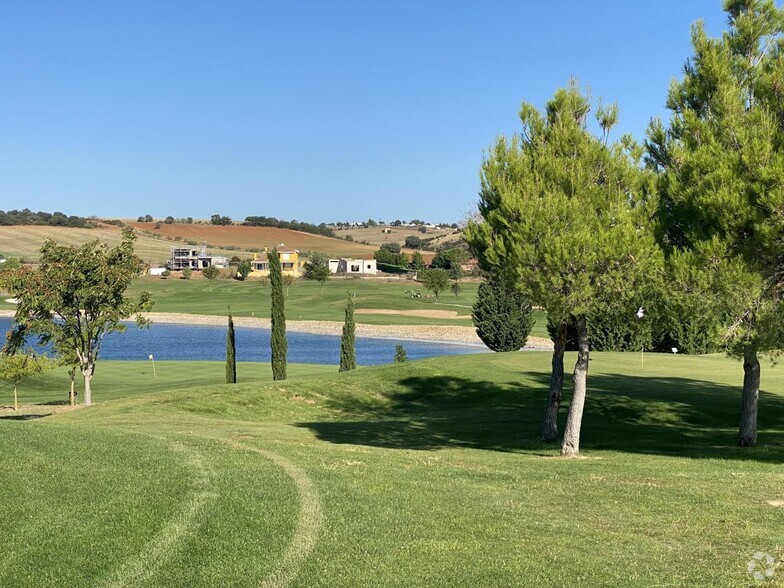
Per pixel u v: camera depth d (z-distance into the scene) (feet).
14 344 100.01
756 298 45.14
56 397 120.98
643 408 81.05
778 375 106.11
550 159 49.32
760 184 41.63
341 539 26.30
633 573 24.17
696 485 37.78
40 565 23.61
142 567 23.49
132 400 87.56
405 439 66.03
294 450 45.01
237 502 29.76
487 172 51.98
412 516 29.48
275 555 24.61
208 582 22.62
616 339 156.25
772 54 50.44
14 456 36.70
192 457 38.52
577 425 54.34
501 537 27.48
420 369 107.96
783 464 47.75
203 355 224.74
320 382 100.37
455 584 22.89
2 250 492.54
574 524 29.66
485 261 52.31
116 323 105.19
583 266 46.03
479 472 40.34
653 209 48.52
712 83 49.37
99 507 28.78
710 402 82.99
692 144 47.24
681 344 152.97
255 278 527.40
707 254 43.88
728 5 52.85
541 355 128.06
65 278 97.40
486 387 100.58
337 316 331.16
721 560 25.55
